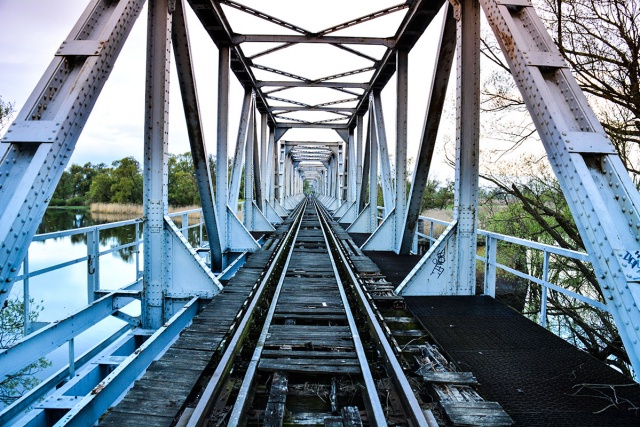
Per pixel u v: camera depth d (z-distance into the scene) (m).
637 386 3.25
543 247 4.60
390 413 2.98
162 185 5.31
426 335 4.42
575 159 2.90
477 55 5.66
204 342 4.04
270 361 3.73
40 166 2.77
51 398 3.48
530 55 3.39
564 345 4.11
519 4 3.73
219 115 9.74
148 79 5.16
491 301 5.62
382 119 13.07
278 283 6.80
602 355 9.03
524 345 4.10
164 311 5.45
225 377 3.40
